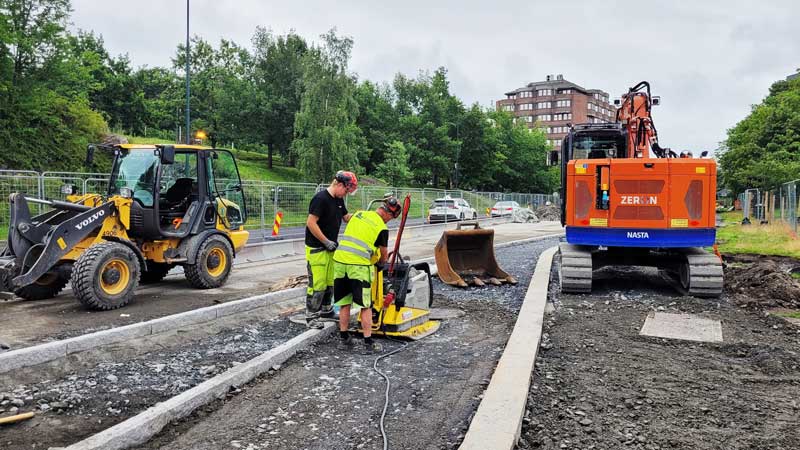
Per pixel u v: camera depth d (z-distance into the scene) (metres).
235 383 4.80
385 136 64.50
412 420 4.14
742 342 6.24
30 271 7.35
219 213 9.93
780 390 4.77
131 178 8.96
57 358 5.23
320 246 6.52
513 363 5.02
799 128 38.53
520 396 4.21
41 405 4.36
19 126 27.73
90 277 7.28
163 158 8.52
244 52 60.88
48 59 29.27
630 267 12.44
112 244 7.70
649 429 3.93
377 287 6.37
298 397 4.61
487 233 10.76
